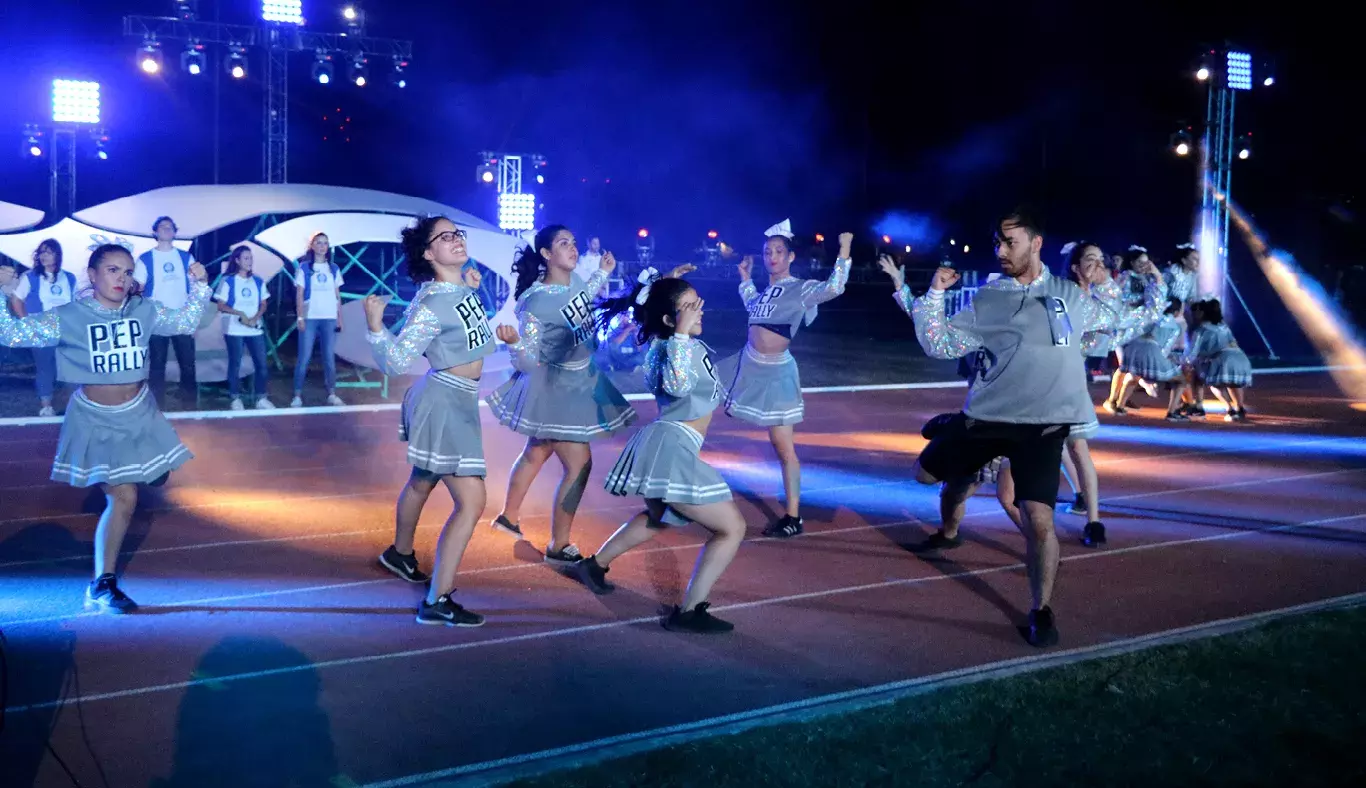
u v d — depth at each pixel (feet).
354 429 41.73
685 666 17.53
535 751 14.26
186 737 14.66
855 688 16.62
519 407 22.95
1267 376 62.80
